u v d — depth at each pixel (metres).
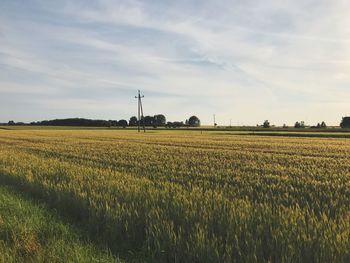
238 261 6.09
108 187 11.75
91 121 188.62
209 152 29.39
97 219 8.69
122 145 38.97
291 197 10.86
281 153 29.52
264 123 190.12
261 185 13.24
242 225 7.34
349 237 6.62
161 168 18.52
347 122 160.50
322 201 10.65
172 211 8.43
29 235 7.66
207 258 6.25
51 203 10.98
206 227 7.27
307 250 6.08
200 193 10.73
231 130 124.06
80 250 6.93
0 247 7.07
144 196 10.28
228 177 15.25
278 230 6.83
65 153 28.17
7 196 12.02
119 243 7.60
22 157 23.80
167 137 62.62
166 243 6.89
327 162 22.30
